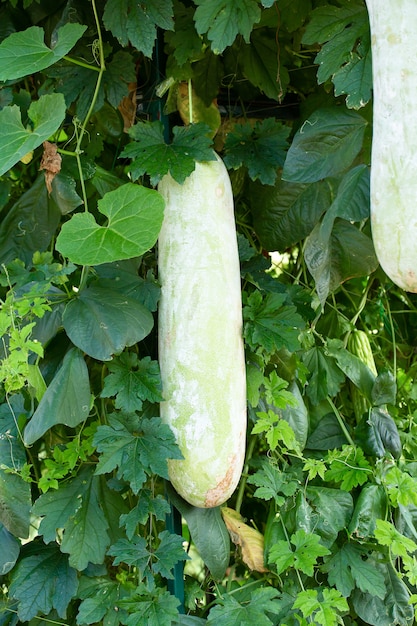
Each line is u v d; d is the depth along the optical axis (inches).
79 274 75.4
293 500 76.0
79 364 69.1
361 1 71.6
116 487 71.3
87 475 74.0
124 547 69.1
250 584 76.4
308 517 75.7
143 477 66.7
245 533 76.6
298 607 70.5
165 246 70.0
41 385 71.3
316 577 77.1
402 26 59.1
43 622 75.2
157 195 66.2
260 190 81.4
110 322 67.7
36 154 83.7
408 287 59.4
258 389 76.5
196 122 76.5
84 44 76.5
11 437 73.2
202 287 68.6
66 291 71.6
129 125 78.8
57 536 77.9
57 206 77.5
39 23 81.7
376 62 60.4
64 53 67.6
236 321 69.7
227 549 74.2
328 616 69.6
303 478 78.1
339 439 80.4
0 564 73.0
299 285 85.8
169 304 69.2
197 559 105.5
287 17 78.0
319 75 70.5
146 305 69.7
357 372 81.0
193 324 68.2
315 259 75.4
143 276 77.2
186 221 69.5
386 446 79.2
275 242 81.4
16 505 72.9
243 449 69.2
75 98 75.7
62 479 74.0
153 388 68.2
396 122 59.0
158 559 68.9
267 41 80.0
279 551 72.6
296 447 76.0
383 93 59.7
